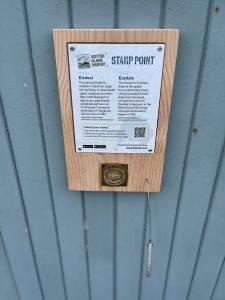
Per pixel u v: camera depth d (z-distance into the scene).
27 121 0.64
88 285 0.91
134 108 0.59
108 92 0.57
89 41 0.53
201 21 0.53
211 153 0.66
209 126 0.63
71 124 0.61
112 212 0.75
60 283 0.91
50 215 0.77
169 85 0.56
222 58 0.56
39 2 0.53
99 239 0.80
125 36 0.52
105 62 0.55
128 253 0.83
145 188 0.69
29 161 0.69
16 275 0.91
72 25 0.54
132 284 0.90
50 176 0.71
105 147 0.63
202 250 0.81
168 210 0.74
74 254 0.84
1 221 0.79
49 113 0.63
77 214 0.76
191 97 0.60
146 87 0.57
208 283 0.89
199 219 0.75
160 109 0.59
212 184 0.70
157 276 0.88
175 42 0.53
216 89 0.59
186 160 0.67
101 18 0.54
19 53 0.57
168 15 0.53
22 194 0.74
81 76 0.56
